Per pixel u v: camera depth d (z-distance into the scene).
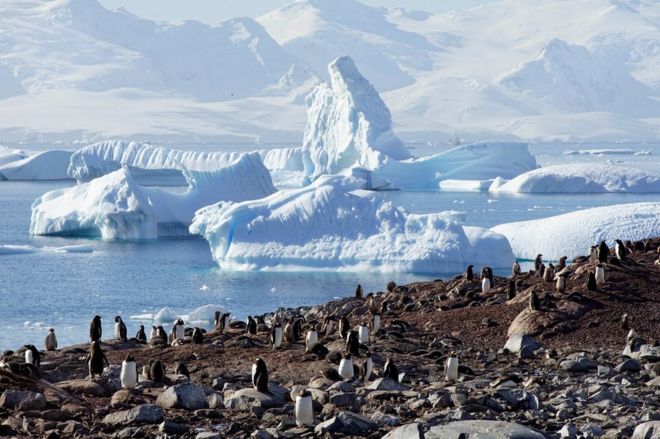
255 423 37.91
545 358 54.09
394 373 46.41
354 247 127.50
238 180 185.62
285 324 65.31
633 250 82.00
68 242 166.62
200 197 179.75
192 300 106.12
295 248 129.00
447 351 56.62
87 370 49.62
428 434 32.72
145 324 90.69
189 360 52.06
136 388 43.12
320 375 47.62
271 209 133.88
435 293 78.12
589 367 51.19
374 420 37.16
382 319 67.81
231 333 62.88
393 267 124.56
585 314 62.53
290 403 41.22
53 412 38.62
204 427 36.78
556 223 141.12
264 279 120.31
